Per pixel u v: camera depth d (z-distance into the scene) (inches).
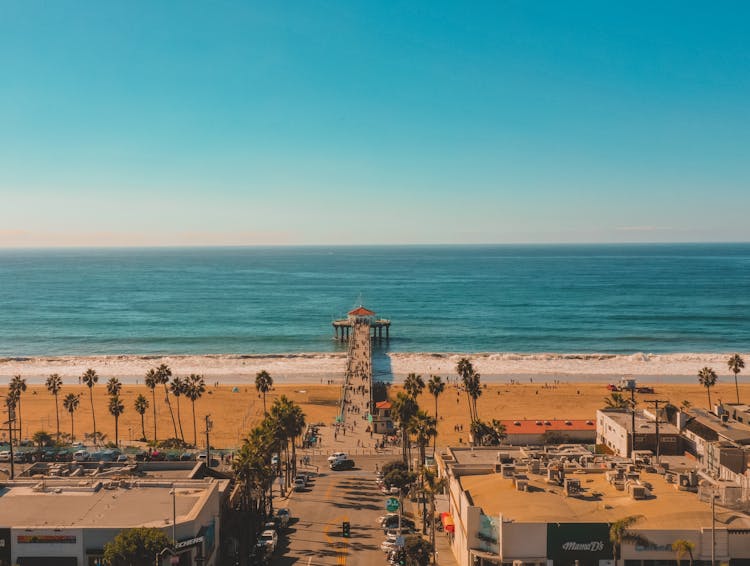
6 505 2458.2
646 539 2166.6
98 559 2194.9
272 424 3412.9
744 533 2174.0
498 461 2923.2
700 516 2249.0
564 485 2546.8
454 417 5255.9
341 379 6958.7
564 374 7224.4
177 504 2468.0
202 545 2297.0
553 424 4407.0
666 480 2613.2
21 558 2197.3
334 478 3767.2
